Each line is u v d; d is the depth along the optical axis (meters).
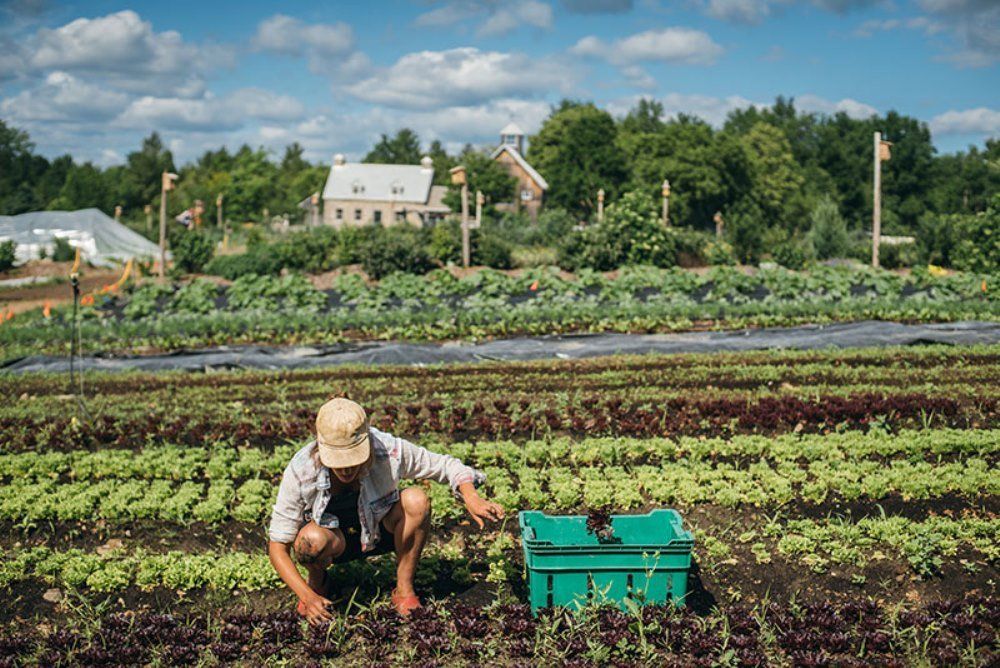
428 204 86.00
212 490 8.80
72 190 104.94
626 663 5.82
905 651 6.01
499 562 7.26
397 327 20.91
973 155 93.69
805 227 98.75
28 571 7.34
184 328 21.03
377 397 13.34
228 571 7.02
